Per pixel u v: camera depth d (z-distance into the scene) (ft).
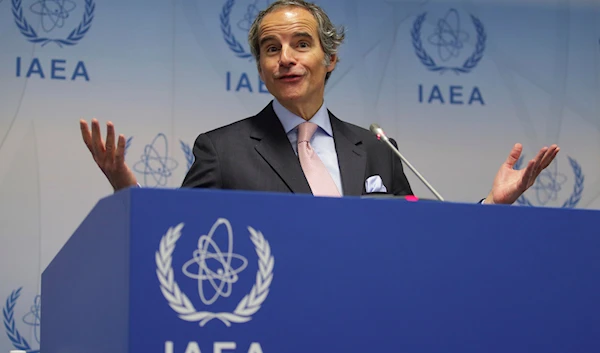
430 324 11.44
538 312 11.96
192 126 29.48
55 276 15.80
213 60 29.96
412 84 31.53
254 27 19.90
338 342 11.05
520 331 11.82
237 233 10.85
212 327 10.57
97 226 12.09
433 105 31.58
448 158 31.40
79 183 28.32
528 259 12.04
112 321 10.98
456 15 32.14
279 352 10.79
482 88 31.96
